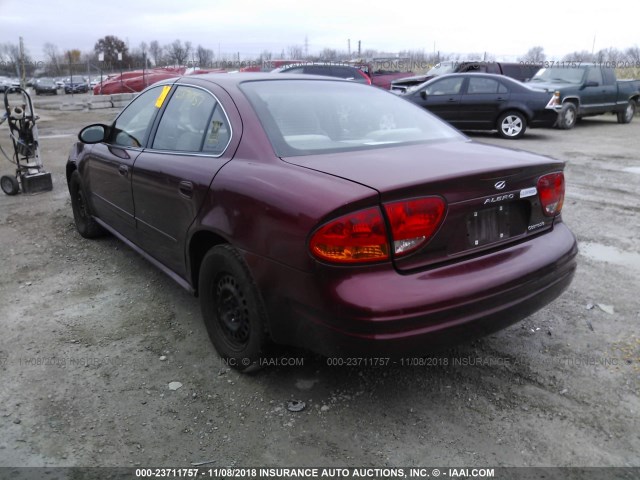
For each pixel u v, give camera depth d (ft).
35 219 20.22
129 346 11.25
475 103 43.70
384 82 70.28
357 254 7.74
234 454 8.25
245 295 9.34
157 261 12.95
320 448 8.36
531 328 11.94
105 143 15.16
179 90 12.67
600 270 15.08
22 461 8.07
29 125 23.94
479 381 10.02
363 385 9.90
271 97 11.02
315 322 8.11
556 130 50.34
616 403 9.36
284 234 8.29
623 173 28.19
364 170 8.60
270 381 10.02
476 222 8.75
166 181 11.36
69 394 9.66
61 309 12.89
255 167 9.43
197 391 9.75
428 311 7.86
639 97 58.59
